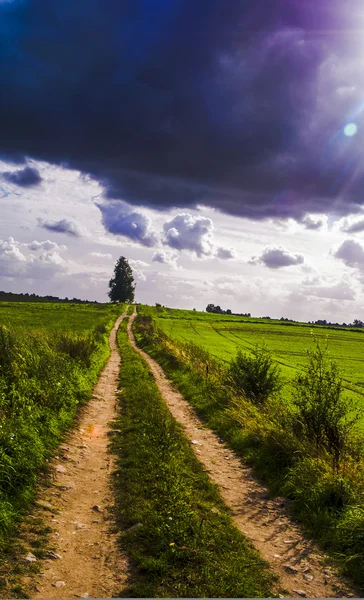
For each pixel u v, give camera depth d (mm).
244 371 14727
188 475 8055
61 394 12023
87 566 4914
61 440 9539
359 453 8742
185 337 51938
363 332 89688
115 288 139250
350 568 5270
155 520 5902
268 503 7344
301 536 6199
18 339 13875
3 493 6086
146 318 68062
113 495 7039
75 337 20469
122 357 28016
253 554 5453
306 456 8445
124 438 10289
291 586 4879
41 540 5336
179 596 4422
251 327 79688
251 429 10688
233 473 8781
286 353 41281
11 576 4480
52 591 4367
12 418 8570
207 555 5191
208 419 13031
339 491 6941
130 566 4973
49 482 7191
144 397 14727
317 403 9500
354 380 25344
